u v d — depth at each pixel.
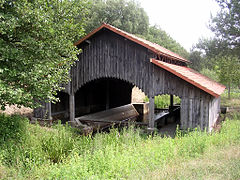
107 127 12.90
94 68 10.98
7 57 6.21
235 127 9.19
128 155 5.72
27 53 7.02
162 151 5.93
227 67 20.75
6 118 8.25
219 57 18.77
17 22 6.54
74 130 10.75
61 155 5.87
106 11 32.06
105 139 7.40
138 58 10.00
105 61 10.72
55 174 4.43
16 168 5.23
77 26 8.70
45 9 7.40
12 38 6.99
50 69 7.30
